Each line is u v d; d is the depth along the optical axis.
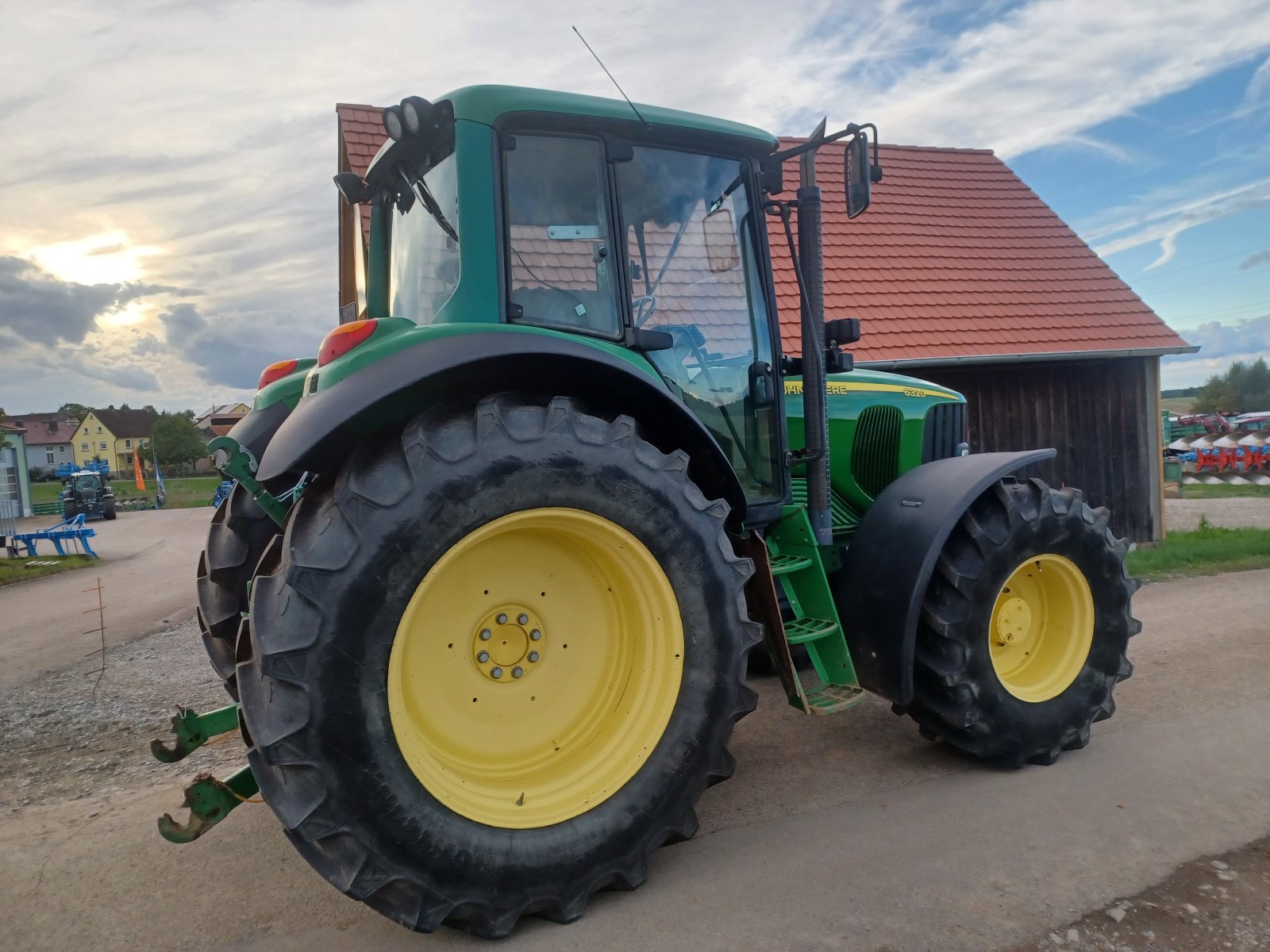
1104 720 3.86
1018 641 3.45
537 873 2.30
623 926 2.38
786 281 8.97
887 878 2.58
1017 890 2.49
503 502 2.27
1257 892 2.45
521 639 2.57
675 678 2.53
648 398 2.65
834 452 4.02
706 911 2.44
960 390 9.68
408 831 2.14
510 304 2.72
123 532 20.28
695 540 2.54
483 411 2.30
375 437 2.33
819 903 2.46
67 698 4.99
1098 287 10.84
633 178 3.04
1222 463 22.02
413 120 2.71
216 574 3.27
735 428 3.31
